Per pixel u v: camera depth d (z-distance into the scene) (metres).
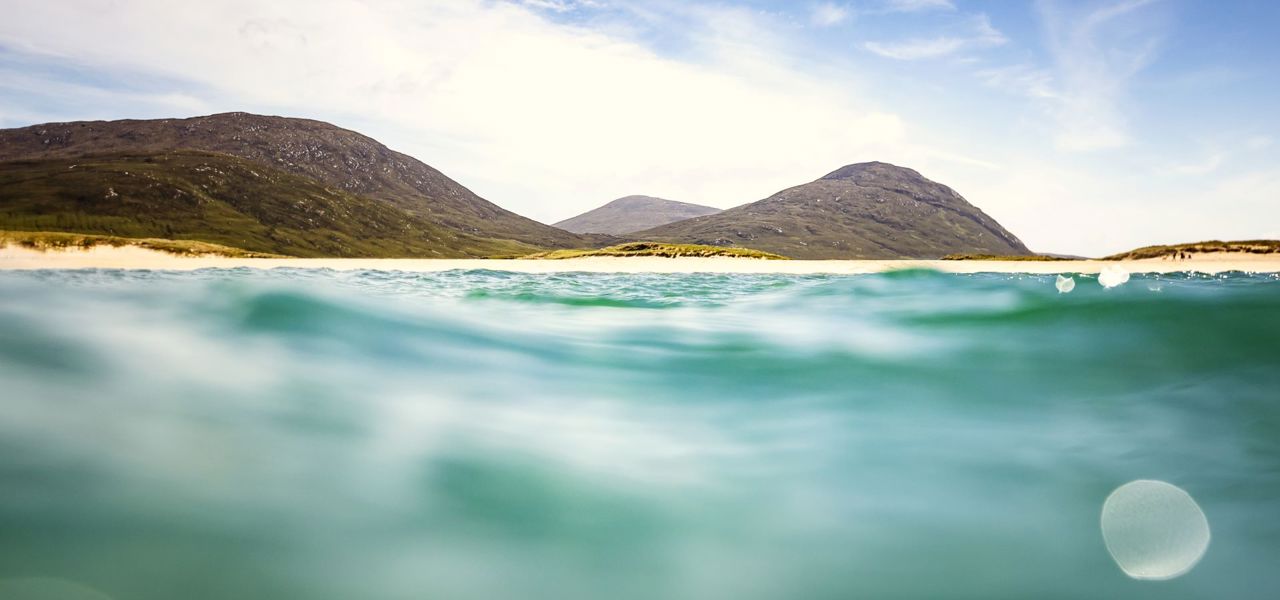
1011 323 11.45
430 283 22.41
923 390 7.72
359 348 8.92
